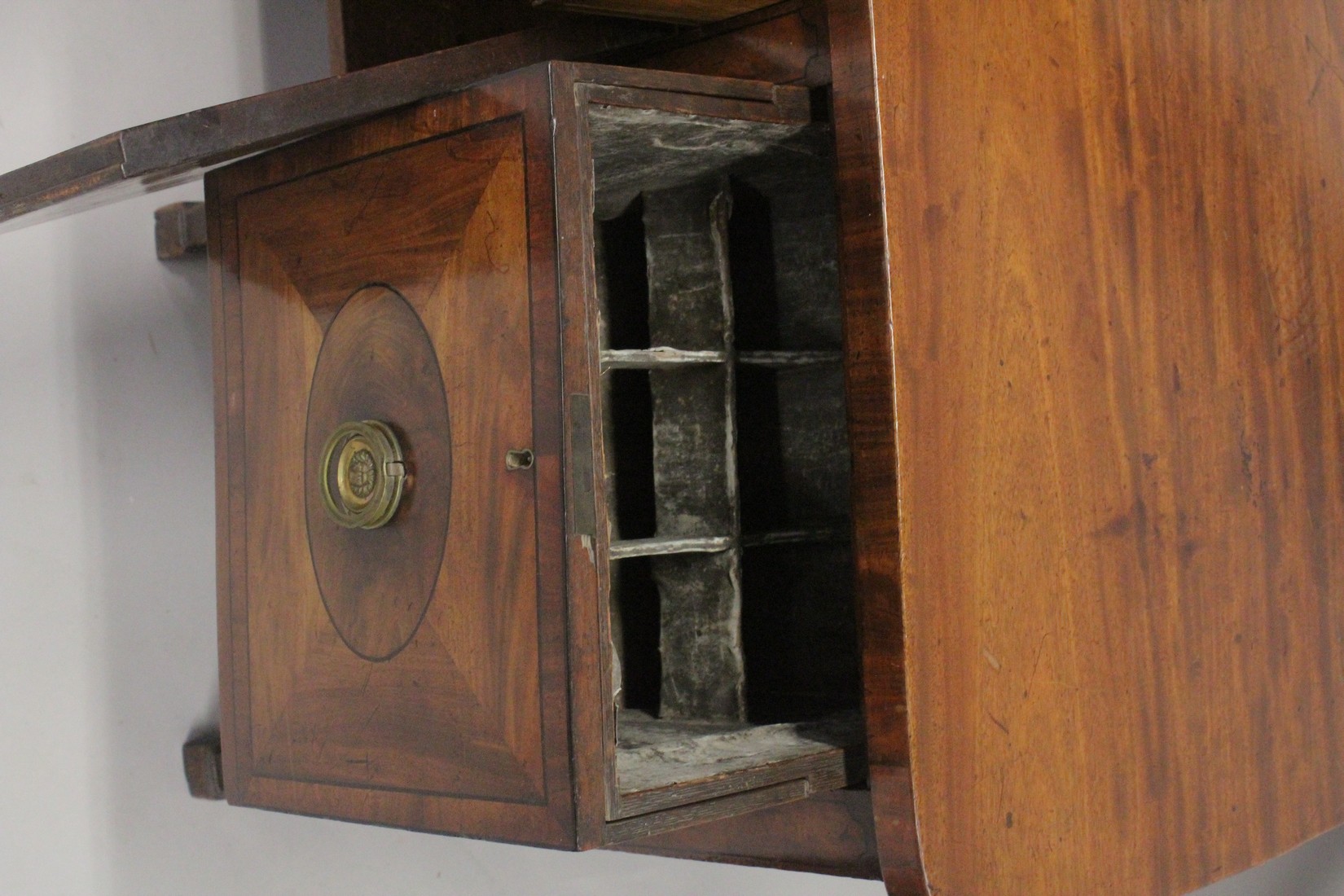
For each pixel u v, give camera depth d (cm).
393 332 79
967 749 77
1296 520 104
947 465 77
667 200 92
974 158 80
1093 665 86
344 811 81
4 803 99
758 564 102
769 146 84
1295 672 103
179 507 110
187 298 112
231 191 90
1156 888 88
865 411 75
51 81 104
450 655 75
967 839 76
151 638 107
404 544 78
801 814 84
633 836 70
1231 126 101
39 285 104
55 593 103
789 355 92
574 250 70
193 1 112
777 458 101
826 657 100
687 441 91
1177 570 93
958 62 80
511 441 72
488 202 73
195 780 107
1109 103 91
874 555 75
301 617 85
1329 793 105
